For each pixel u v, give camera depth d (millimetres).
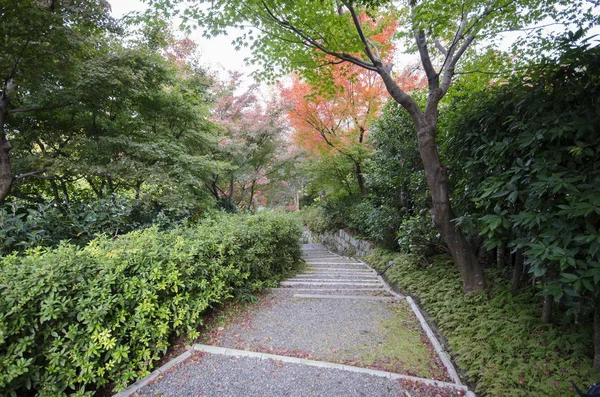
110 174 5121
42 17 3650
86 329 2221
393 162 5945
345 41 3793
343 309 3873
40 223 3740
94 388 2295
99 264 2451
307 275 6137
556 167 2100
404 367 2543
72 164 4852
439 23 3082
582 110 2092
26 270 2107
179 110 6602
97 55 4832
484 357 2416
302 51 4285
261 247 4781
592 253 1714
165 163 6137
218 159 9602
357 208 9219
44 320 2004
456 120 3537
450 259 4691
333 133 9125
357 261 8023
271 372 2400
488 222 2510
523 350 2367
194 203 6375
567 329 2475
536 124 2281
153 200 5738
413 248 4816
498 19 3527
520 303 2953
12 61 3926
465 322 3010
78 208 4426
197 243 3297
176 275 2746
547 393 1936
